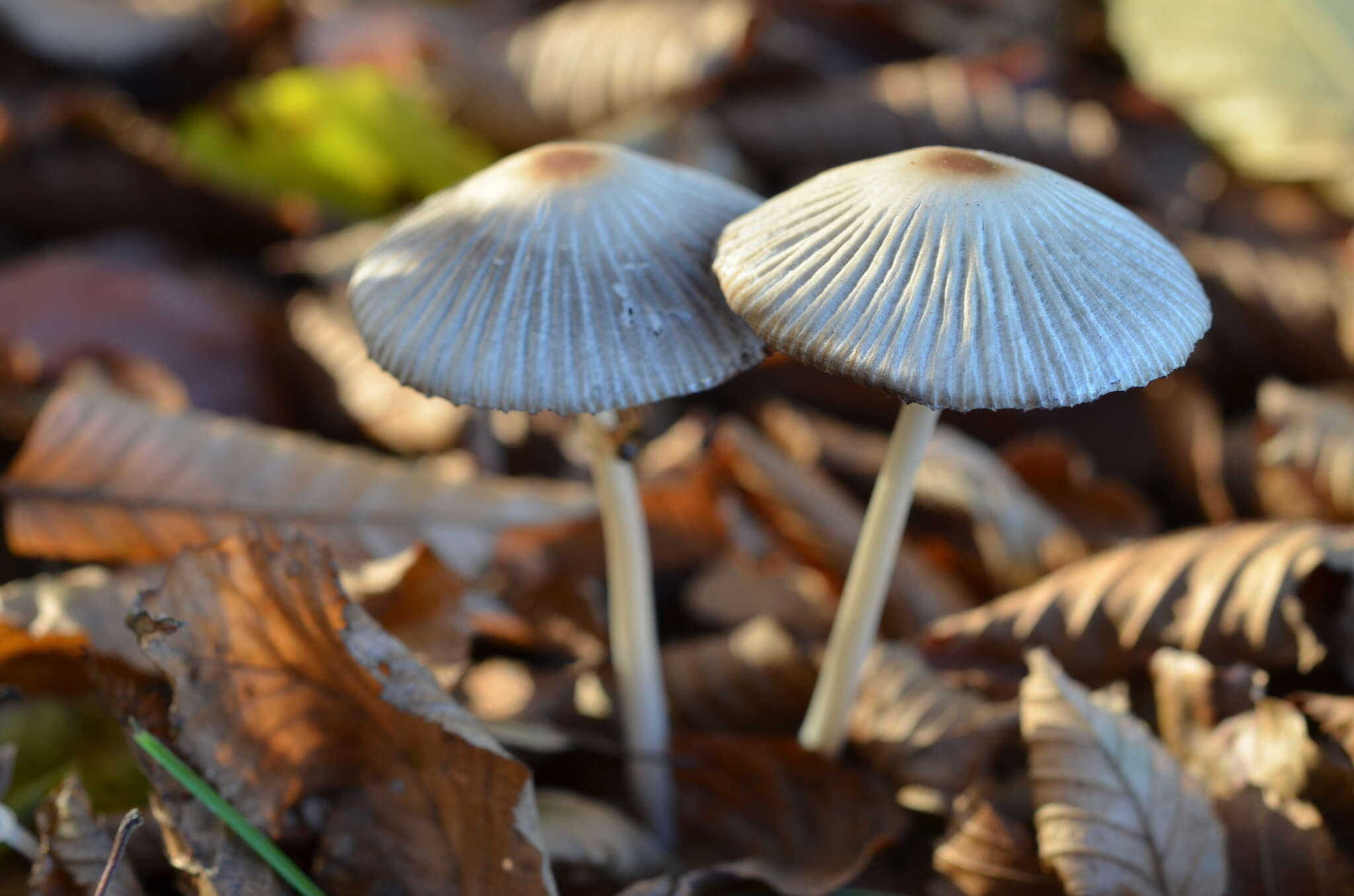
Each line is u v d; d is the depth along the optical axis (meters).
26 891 0.15
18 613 0.15
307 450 0.18
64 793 0.14
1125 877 0.15
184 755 0.14
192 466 0.17
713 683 0.17
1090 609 0.17
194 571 0.14
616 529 0.15
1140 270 0.13
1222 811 0.15
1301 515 0.19
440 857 0.15
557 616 0.18
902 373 0.13
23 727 0.16
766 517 0.20
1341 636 0.16
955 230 0.13
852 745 0.17
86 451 0.17
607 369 0.14
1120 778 0.15
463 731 0.14
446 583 0.16
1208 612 0.16
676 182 0.14
